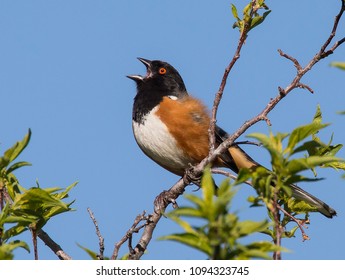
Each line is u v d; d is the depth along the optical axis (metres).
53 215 7.60
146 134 11.58
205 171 5.12
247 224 4.95
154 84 12.23
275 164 5.92
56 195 7.96
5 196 7.28
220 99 8.88
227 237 4.77
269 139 5.95
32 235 7.50
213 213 4.86
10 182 7.33
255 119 8.31
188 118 11.32
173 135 11.38
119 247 7.52
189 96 11.77
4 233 6.73
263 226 4.93
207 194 5.00
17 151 6.71
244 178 6.04
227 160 11.51
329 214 8.80
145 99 11.74
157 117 11.46
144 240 8.64
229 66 8.72
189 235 4.96
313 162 5.78
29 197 7.00
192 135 11.33
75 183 7.99
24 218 6.68
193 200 4.91
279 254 6.55
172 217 5.09
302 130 5.89
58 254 8.26
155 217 8.72
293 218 7.50
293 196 8.72
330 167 7.97
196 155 11.42
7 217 6.60
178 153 11.48
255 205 6.04
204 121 11.37
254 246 5.29
